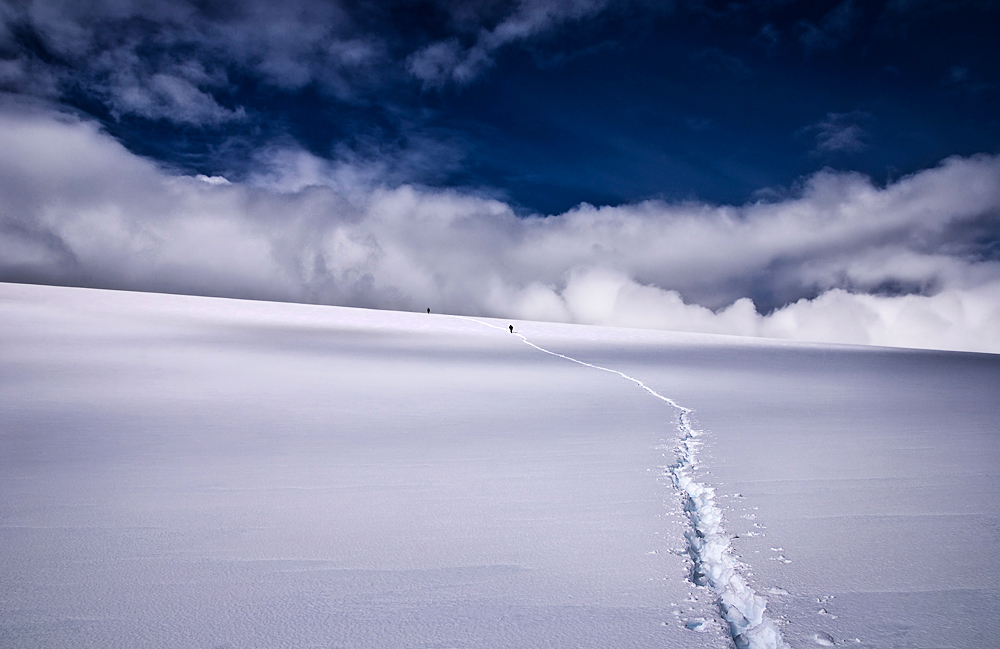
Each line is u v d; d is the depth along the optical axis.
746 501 4.64
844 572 3.27
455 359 20.98
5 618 2.80
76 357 16.58
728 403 11.16
